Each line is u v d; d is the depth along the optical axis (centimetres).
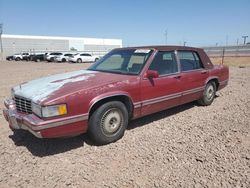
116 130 433
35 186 310
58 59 3975
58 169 348
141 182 314
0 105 700
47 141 439
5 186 310
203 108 645
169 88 516
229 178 320
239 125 512
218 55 3325
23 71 1967
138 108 463
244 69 1680
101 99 401
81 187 307
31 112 383
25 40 6681
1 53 6084
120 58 533
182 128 500
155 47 522
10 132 484
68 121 371
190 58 598
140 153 391
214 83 675
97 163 363
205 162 360
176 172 335
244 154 383
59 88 391
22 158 379
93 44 7825
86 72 509
